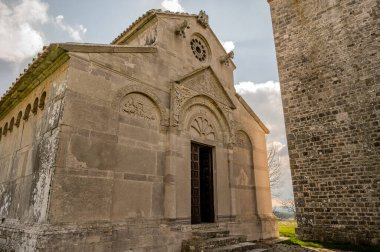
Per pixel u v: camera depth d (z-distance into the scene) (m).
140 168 8.70
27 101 9.74
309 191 12.47
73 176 6.80
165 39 11.07
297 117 13.62
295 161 13.24
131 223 7.96
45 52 7.50
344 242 10.98
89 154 7.29
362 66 11.98
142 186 8.62
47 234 5.93
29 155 8.38
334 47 13.05
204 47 13.60
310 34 14.08
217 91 12.82
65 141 6.85
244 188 13.23
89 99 7.65
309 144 12.93
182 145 10.27
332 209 11.61
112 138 7.99
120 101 8.59
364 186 10.93
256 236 12.77
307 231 12.15
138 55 9.62
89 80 7.80
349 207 11.16
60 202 6.41
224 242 9.32
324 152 12.36
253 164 14.30
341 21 13.05
